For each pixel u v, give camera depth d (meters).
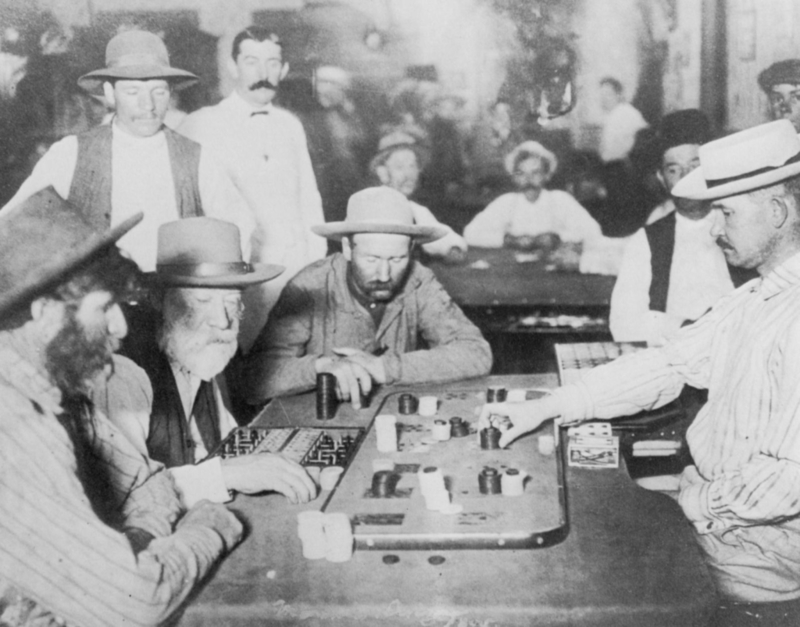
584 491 2.14
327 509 1.99
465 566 1.77
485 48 4.80
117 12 4.42
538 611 1.61
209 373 2.61
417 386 3.19
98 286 1.88
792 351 2.15
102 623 1.61
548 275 4.96
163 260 2.57
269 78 4.66
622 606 1.61
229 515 1.92
